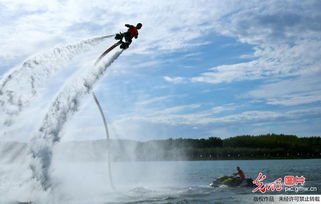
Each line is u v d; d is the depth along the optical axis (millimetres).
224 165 114438
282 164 108500
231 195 31094
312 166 89062
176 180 48031
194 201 27562
